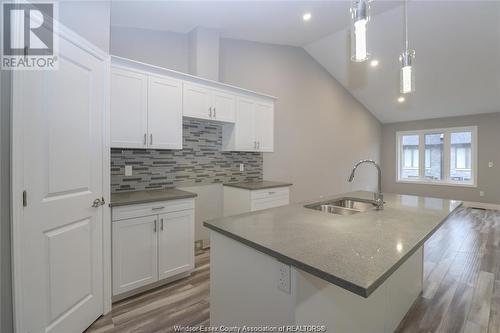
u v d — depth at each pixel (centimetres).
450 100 574
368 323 146
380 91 588
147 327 186
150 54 304
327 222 150
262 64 419
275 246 111
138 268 221
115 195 247
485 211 572
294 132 473
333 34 432
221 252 142
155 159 296
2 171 126
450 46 418
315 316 108
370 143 696
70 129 165
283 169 455
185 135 323
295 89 472
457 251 339
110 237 204
